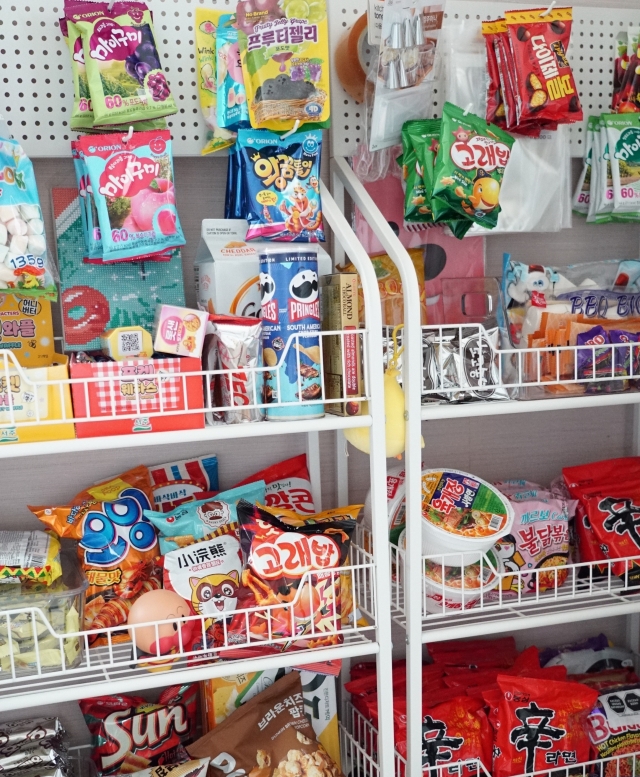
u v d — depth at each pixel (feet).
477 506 4.59
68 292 4.33
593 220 5.31
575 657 5.64
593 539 5.09
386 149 4.74
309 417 3.95
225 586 4.26
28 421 3.56
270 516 4.17
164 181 4.09
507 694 4.68
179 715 4.61
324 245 5.16
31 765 4.12
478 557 4.48
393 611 4.81
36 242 3.67
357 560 4.83
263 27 3.91
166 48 4.56
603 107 5.35
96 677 4.06
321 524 4.31
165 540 4.38
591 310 4.85
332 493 5.33
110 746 4.40
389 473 4.88
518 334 4.81
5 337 4.20
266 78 3.94
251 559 4.02
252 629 3.98
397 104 4.47
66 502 4.80
